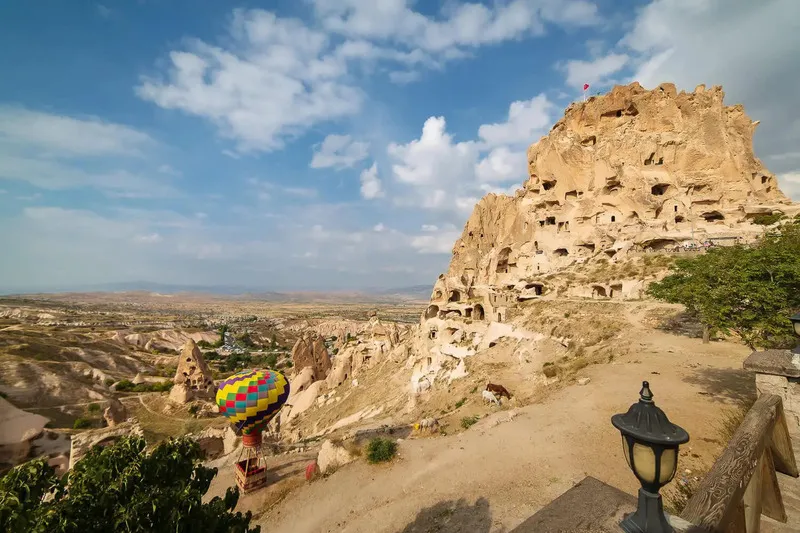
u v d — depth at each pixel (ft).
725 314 56.13
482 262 317.01
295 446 112.37
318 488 67.41
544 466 54.70
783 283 52.11
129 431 133.59
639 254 209.46
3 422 165.99
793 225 70.23
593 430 61.98
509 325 173.99
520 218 295.69
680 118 261.65
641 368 90.02
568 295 207.00
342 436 100.73
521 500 48.24
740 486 16.49
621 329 135.03
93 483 24.71
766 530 23.16
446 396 130.72
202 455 30.76
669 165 255.70
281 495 73.82
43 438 168.14
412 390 160.56
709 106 257.75
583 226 257.14
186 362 255.09
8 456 154.92
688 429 55.36
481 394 110.01
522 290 229.86
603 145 266.77
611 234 237.66
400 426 99.86
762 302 51.80
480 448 64.08
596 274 211.20
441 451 67.15
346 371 248.32
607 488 16.25
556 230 268.00
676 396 68.54
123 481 24.06
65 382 240.53
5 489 22.80
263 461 97.66
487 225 348.59
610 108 281.74
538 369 127.65
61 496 24.99
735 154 248.11
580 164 273.33
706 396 66.80
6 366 235.20
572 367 111.45
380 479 63.10
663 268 184.14
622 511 14.75
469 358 159.84
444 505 51.29
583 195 265.95
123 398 250.98
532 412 73.92
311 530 54.95
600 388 79.71
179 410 226.17
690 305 96.78
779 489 24.91
